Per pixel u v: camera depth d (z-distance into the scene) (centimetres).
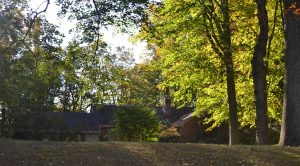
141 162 1291
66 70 2331
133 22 1938
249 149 1461
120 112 2898
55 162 1258
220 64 2481
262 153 1416
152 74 6212
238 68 2597
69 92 6481
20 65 2541
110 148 1405
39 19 2188
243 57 2519
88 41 2016
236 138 2405
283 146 1530
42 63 2458
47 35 2228
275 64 2578
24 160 1265
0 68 2481
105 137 5044
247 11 2319
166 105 5897
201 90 2816
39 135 3316
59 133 3522
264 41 2044
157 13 2311
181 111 5966
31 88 2725
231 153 1413
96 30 1977
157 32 2300
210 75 2545
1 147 1359
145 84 6231
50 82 2834
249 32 2433
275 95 2736
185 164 1291
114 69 2450
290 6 1566
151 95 6216
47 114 3744
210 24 2339
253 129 3891
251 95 2772
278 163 1335
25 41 2228
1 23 2161
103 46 2125
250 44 2433
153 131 2881
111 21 1931
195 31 2373
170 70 2638
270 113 2884
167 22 2366
